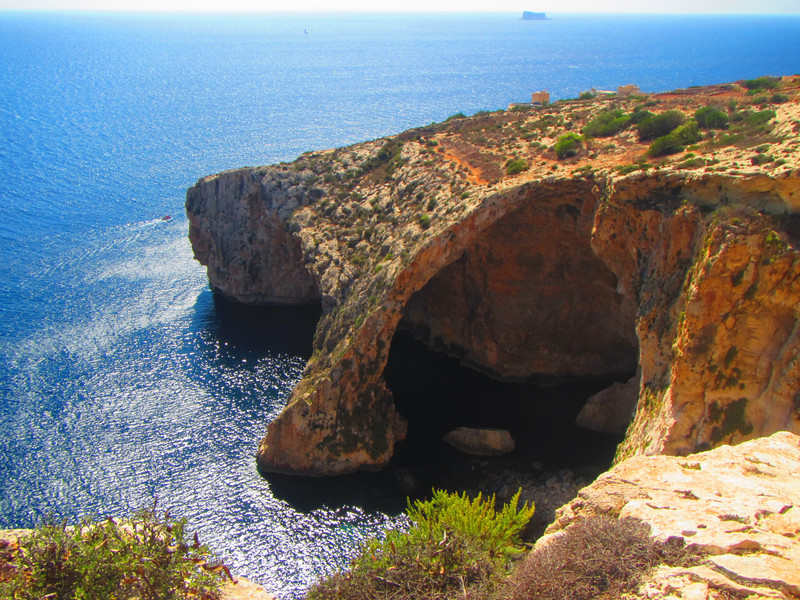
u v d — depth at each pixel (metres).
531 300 52.44
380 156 68.06
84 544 13.02
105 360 59.66
